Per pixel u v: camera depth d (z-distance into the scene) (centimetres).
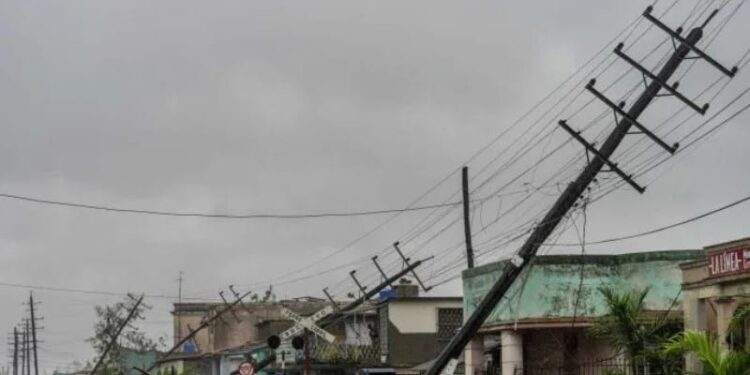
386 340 4759
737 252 2278
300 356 4875
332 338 3184
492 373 3544
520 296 3112
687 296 2478
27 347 10875
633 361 2423
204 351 8494
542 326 3128
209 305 8938
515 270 2655
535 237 2636
